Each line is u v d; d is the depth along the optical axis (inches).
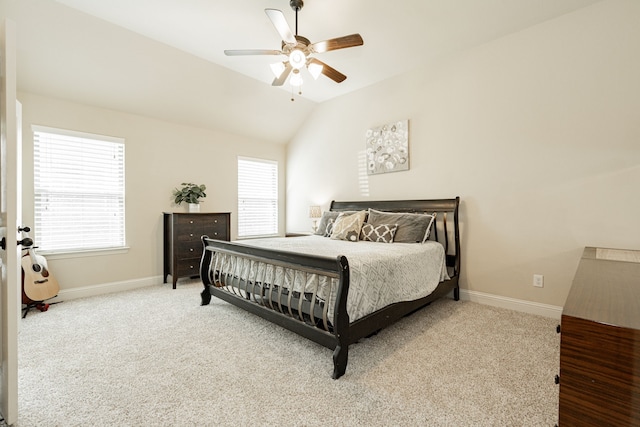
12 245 52.1
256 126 191.6
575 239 104.1
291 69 109.0
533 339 91.3
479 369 74.5
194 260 156.1
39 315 111.4
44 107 124.6
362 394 64.6
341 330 70.4
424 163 142.9
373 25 110.2
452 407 60.2
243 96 165.8
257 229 204.4
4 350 52.6
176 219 149.7
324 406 60.6
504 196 119.6
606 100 97.8
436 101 138.2
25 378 70.2
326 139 188.9
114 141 143.6
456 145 132.3
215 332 96.9
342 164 179.5
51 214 127.5
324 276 77.6
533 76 111.8
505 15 105.1
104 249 140.6
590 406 25.2
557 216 107.6
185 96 152.3
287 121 197.3
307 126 201.5
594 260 68.1
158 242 159.2
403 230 129.3
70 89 126.9
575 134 103.5
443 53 131.8
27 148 120.9
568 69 104.6
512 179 117.4
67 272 131.2
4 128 51.9
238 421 56.3
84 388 66.4
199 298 133.5
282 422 56.1
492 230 123.0
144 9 101.4
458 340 91.0
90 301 128.6
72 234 133.1
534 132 112.0
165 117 159.2
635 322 24.9
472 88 127.3
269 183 211.2
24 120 120.1
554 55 107.3
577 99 103.0
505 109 118.6
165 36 117.6
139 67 129.5
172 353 82.7
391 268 91.2
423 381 69.4
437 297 116.0
